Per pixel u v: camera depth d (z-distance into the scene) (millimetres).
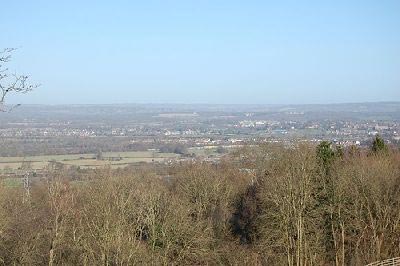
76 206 52312
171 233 49125
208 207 64562
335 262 51688
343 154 70062
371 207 53406
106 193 47500
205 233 53125
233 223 62781
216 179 65938
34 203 54500
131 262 43562
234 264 52562
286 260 51250
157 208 50406
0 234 42750
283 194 51469
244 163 80188
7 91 14719
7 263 43312
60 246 44656
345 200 52844
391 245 51125
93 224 44250
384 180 53438
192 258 51031
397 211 51906
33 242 45156
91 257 43438
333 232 51375
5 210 46344
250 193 63875
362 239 52188
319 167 55594
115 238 42688
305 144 58406
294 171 52219
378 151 67312
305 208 52031
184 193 64375
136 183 56656
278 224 51594
